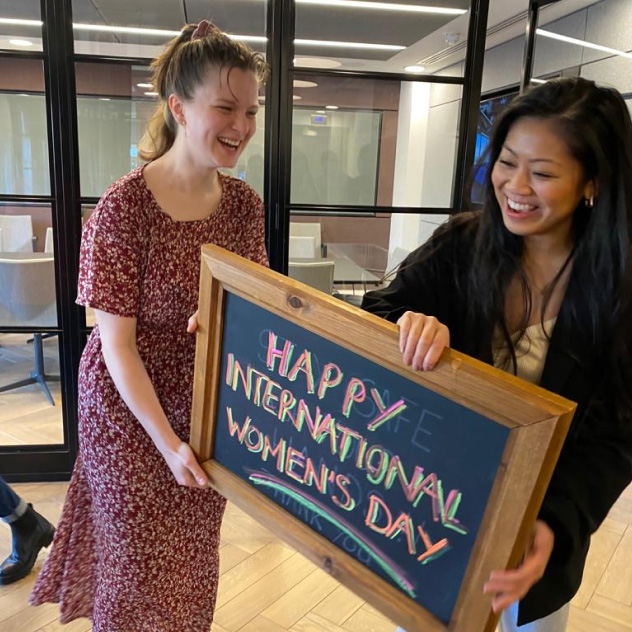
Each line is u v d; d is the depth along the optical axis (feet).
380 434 2.48
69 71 7.37
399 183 8.30
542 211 2.69
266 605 6.22
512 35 16.39
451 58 7.94
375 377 2.46
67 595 4.73
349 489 2.65
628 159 2.61
